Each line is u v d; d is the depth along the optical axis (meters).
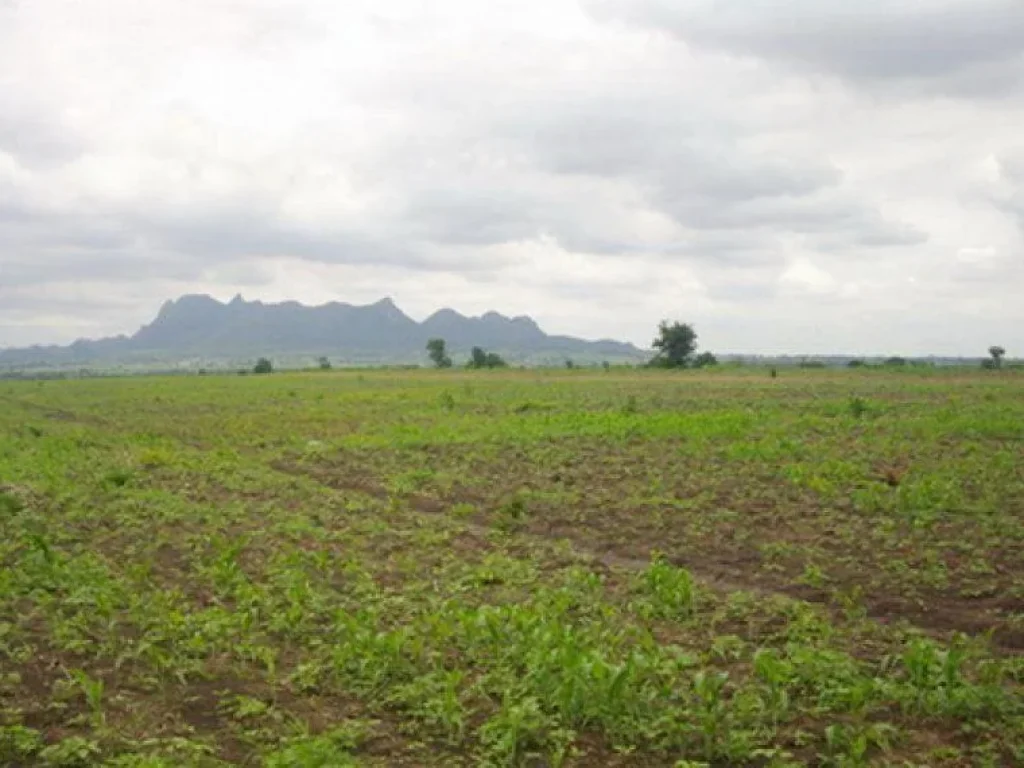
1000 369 59.22
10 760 6.95
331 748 7.05
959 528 13.99
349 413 37.00
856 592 11.00
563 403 36.94
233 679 8.67
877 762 7.09
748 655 9.32
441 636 9.35
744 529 14.57
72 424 35.09
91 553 12.93
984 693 7.95
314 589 11.43
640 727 7.48
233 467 22.00
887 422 26.67
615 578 12.14
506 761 7.09
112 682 8.49
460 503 17.83
